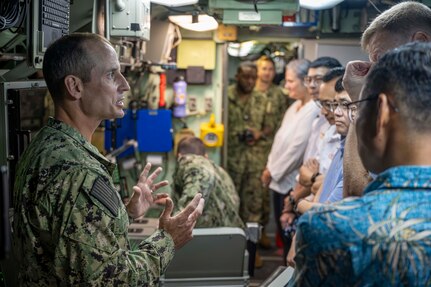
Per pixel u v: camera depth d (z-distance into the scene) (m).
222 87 5.19
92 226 1.72
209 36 5.06
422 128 1.11
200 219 3.56
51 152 1.80
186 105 5.20
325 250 1.11
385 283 1.07
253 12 3.68
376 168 1.20
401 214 1.09
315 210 1.16
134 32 3.14
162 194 2.30
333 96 3.24
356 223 1.10
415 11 1.62
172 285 3.02
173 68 4.71
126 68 4.03
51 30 2.27
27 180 1.79
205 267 3.03
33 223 1.76
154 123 4.95
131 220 2.16
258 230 3.86
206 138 5.10
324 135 3.60
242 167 5.84
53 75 1.89
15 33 2.22
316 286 1.12
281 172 4.73
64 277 1.73
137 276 1.80
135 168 4.93
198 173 3.54
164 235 2.00
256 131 5.87
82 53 1.87
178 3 3.43
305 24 4.75
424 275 1.06
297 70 4.73
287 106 6.12
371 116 1.17
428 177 1.10
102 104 1.91
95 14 3.08
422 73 1.11
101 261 1.71
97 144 4.11
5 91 2.18
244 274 3.06
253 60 6.47
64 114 1.92
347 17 4.66
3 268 2.23
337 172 2.68
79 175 1.75
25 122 2.35
